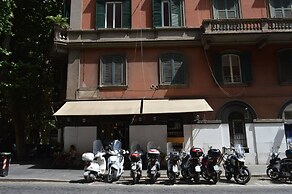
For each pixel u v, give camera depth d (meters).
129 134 17.41
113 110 15.94
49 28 22.16
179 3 19.30
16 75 19.98
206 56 18.41
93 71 18.30
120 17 19.25
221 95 17.91
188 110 15.52
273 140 17.33
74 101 17.70
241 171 11.87
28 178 12.53
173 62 18.34
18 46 22.17
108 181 12.05
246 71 18.20
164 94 17.88
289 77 18.19
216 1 19.31
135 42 18.36
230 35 17.22
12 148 26.94
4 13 17.97
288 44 18.44
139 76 18.17
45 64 22.23
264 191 10.21
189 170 12.12
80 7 19.31
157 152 12.25
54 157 17.33
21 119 23.58
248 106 17.75
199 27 18.67
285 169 12.22
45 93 22.92
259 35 17.31
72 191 10.05
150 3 19.33
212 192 10.01
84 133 17.50
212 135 17.36
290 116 17.72
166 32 18.67
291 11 19.16
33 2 22.53
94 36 18.64
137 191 10.14
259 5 19.20
